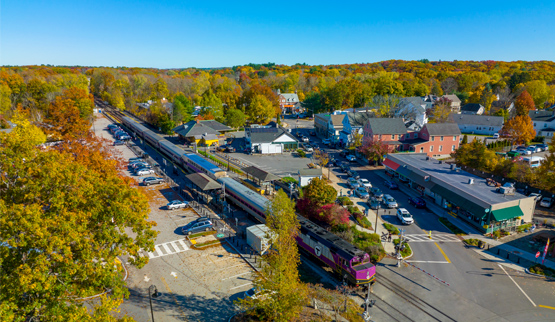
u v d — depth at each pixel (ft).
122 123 435.53
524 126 289.12
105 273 75.66
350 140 321.93
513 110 422.00
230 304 104.22
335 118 361.92
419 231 155.12
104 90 621.72
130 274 119.24
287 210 102.47
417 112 383.86
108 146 261.03
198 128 331.98
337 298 105.50
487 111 460.55
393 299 106.93
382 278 118.52
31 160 85.56
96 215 81.92
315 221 157.99
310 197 157.79
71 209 80.84
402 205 186.09
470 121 382.01
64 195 79.87
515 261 127.85
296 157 290.35
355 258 111.45
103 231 80.48
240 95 587.68
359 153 287.89
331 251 119.65
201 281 115.65
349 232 144.36
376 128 284.41
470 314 99.40
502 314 99.19
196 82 645.10
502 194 161.07
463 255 133.49
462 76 623.36
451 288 112.16
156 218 166.09
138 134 371.35
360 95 512.63
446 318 97.81
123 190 88.74
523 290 110.42
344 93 492.54
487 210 148.46
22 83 449.06
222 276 118.62
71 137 171.83
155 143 314.35
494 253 134.31
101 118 468.34
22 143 87.04
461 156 236.02
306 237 132.87
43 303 68.28
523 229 153.17
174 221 162.81
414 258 131.75
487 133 370.53
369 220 167.02
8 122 363.56
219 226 157.89
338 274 121.29
